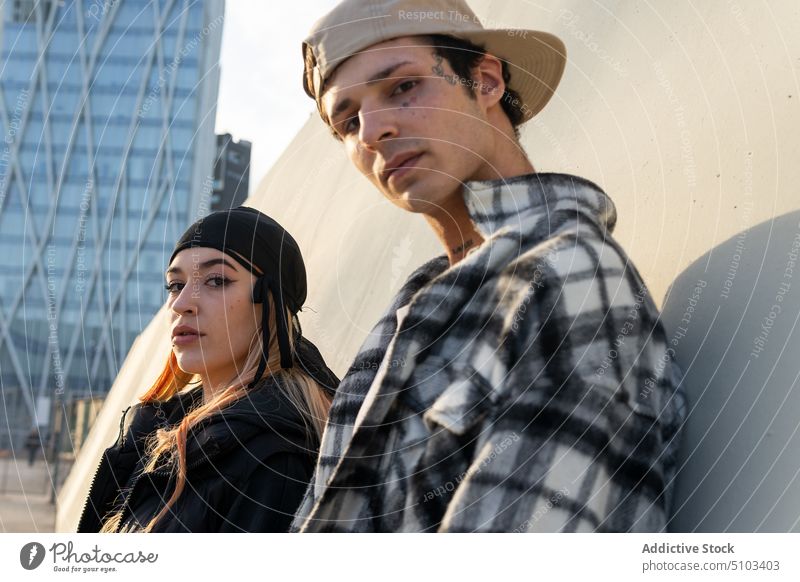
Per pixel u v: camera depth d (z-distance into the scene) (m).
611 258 0.97
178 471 1.23
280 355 1.35
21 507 4.35
